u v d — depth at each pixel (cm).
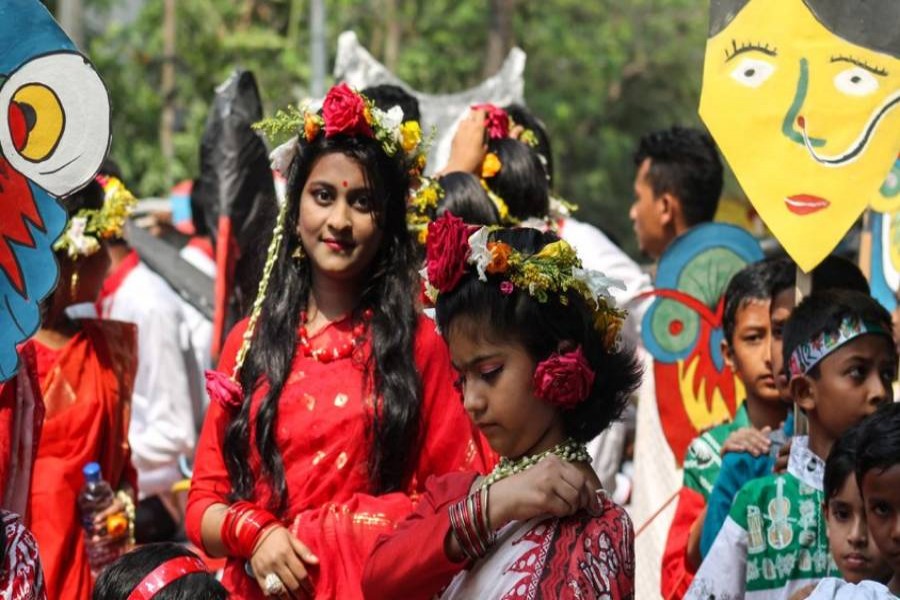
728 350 848
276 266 723
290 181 716
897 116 740
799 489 711
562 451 543
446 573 541
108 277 1152
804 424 740
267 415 693
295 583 671
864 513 614
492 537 539
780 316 805
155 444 1150
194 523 699
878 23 743
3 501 742
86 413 870
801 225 735
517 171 925
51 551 848
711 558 718
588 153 3378
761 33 747
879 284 943
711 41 751
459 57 3222
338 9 3108
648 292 929
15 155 616
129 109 2925
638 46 3503
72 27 2219
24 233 619
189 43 2973
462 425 700
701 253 938
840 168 738
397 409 690
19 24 612
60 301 873
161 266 1270
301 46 3027
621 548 533
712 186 1118
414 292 713
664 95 3503
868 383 705
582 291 539
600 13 3494
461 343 543
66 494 858
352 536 676
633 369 555
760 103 743
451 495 557
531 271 532
